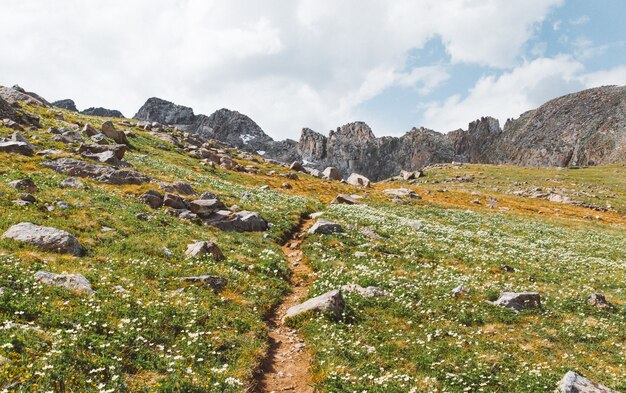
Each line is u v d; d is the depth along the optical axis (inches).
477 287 909.2
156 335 502.3
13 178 1075.3
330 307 685.3
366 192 3218.5
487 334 698.8
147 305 566.9
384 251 1139.3
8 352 379.9
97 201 1075.3
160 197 1284.4
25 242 713.6
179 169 2164.1
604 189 4729.3
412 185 5334.6
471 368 561.6
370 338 627.2
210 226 1187.9
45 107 2851.9
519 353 637.3
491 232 1852.9
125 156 2018.9
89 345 437.1
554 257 1364.4
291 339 616.1
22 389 335.9
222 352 513.3
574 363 621.6
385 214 1872.5
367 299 773.3
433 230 1573.6
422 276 951.6
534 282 1023.0
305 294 820.0
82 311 504.4
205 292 689.6
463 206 3019.2
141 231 952.9
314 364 530.6
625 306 874.1
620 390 548.4
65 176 1245.7
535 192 4436.5
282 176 3344.0
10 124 1760.6
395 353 590.2
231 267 852.0
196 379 426.3
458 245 1331.2
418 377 525.3
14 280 544.1
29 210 884.0
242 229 1232.2
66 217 912.3
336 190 3112.7
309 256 1049.5
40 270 611.2
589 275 1137.4
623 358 646.5
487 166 6884.8
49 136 1822.1
